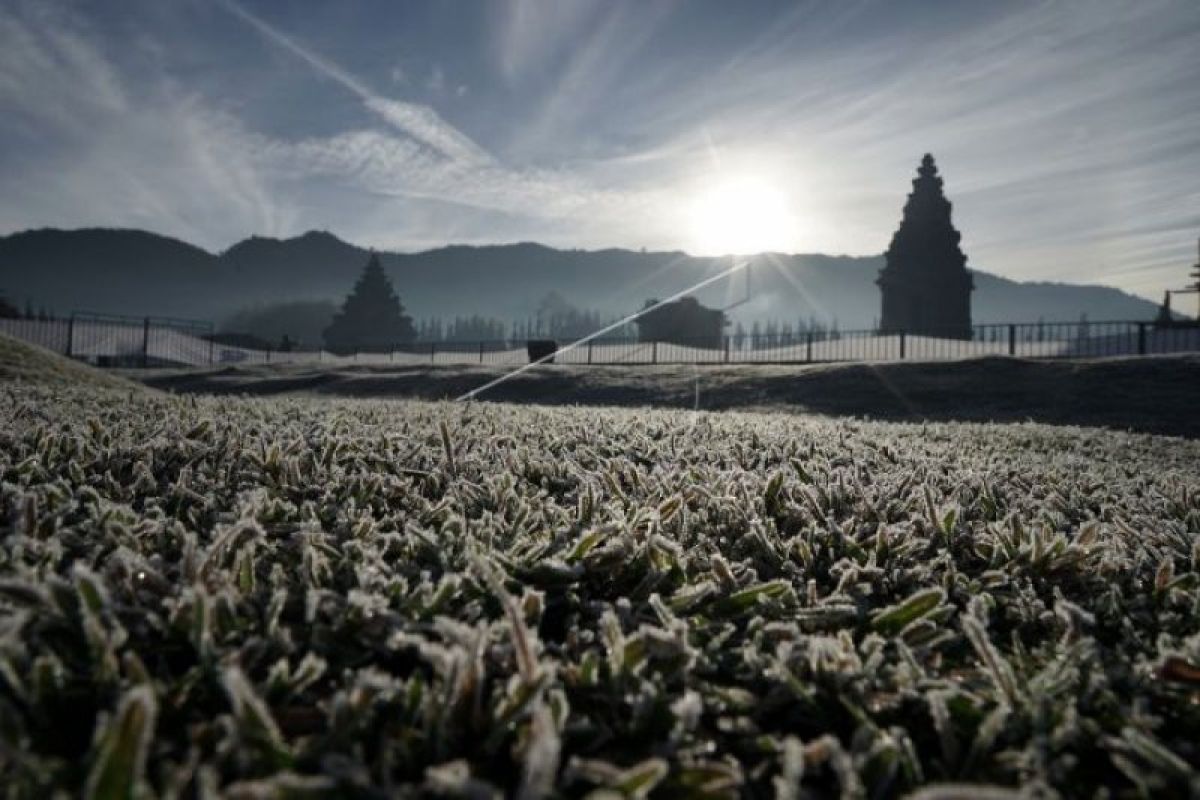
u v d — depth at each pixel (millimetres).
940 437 5832
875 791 1074
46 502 2027
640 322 51125
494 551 1788
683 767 1074
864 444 4594
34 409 4227
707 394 18312
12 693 1103
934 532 2371
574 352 40062
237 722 988
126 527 1758
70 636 1257
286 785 877
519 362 34719
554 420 5328
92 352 39625
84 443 2840
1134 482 3875
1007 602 1896
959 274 49406
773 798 1101
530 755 920
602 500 2551
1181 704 1391
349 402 6898
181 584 1451
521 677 1156
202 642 1206
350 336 87625
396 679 1222
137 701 875
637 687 1273
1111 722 1291
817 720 1274
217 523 1924
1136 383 14812
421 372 25094
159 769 986
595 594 1823
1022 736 1247
